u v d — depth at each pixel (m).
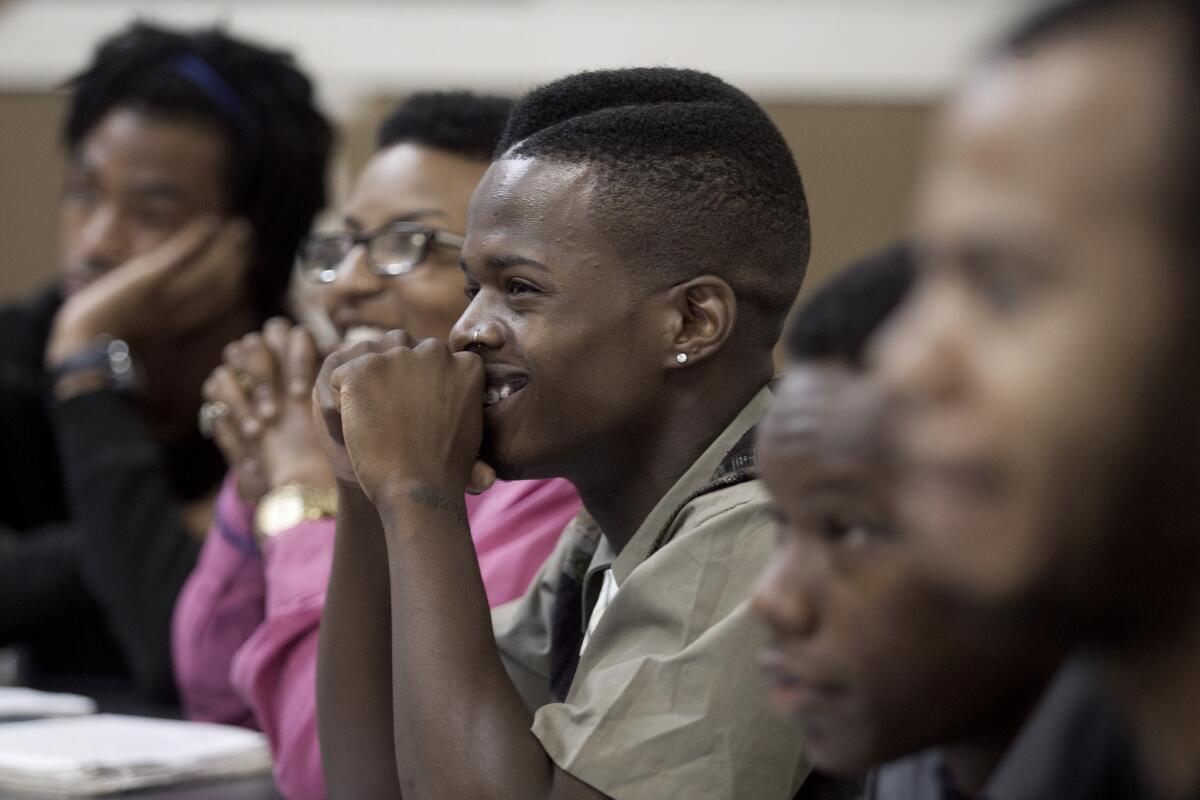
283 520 3.50
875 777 1.63
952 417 0.94
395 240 3.45
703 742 2.03
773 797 2.04
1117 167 0.88
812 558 1.26
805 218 2.46
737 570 2.15
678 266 2.28
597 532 2.61
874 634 1.24
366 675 2.60
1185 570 0.96
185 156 4.82
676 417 2.32
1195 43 0.87
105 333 4.66
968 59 0.98
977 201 0.92
